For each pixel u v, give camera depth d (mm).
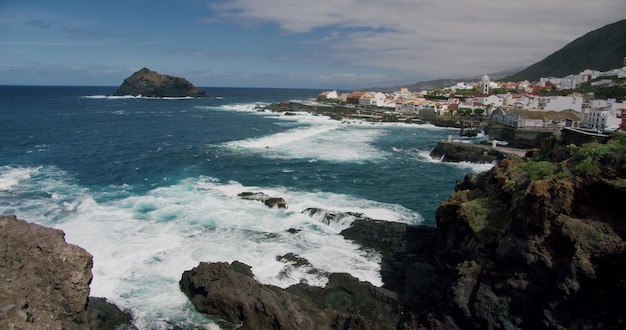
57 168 60812
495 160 78562
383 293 26969
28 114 143000
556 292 20219
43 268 21547
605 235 20141
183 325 24109
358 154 84125
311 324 23484
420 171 70688
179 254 31750
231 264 29016
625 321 18062
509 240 23391
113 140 90500
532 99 158125
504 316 21984
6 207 41344
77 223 37094
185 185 52750
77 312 21781
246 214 41469
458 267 25094
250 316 23688
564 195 21703
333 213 40938
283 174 62500
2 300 19156
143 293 26703
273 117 164375
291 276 29547
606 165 21547
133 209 41812
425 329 23703
